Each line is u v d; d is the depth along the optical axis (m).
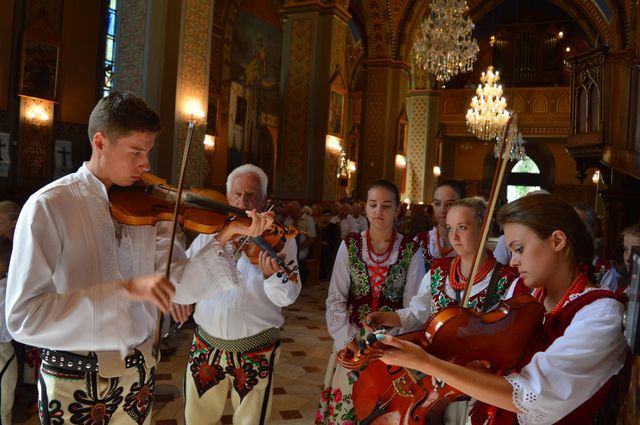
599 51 5.44
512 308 1.30
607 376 1.22
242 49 20.14
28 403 3.54
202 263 1.84
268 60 21.84
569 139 6.05
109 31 13.24
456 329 1.28
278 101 22.86
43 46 11.07
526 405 1.18
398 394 1.52
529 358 1.36
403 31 16.36
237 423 2.38
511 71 26.56
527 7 25.84
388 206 2.52
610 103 5.12
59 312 1.44
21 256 1.46
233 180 2.45
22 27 10.82
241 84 20.31
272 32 21.91
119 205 1.69
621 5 15.88
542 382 1.18
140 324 1.71
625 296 1.42
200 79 8.73
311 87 12.23
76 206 1.55
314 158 12.26
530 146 25.94
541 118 23.59
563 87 23.33
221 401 2.42
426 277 2.33
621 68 5.08
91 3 12.30
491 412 1.39
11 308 1.44
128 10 8.48
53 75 11.29
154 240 1.77
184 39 8.36
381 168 16.33
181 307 2.14
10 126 10.75
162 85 8.24
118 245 1.70
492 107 16.61
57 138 11.73
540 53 26.09
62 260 1.55
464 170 26.58
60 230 1.52
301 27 12.34
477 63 27.64
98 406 1.63
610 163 4.91
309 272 9.50
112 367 1.61
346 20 12.72
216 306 2.32
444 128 25.28
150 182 1.91
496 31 26.77
